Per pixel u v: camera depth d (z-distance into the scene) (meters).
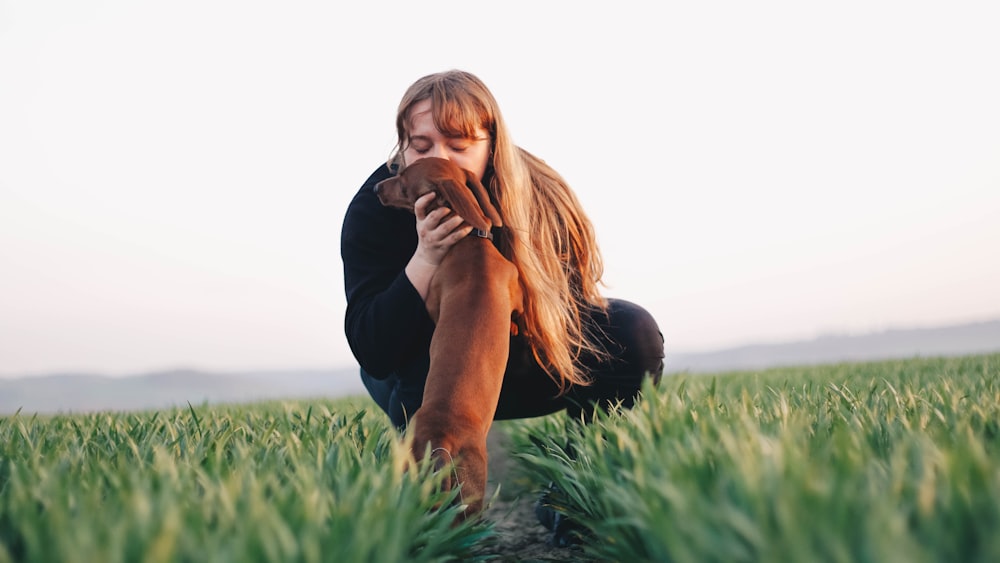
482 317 3.17
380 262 3.80
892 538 1.50
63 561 1.74
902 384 4.91
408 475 2.53
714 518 1.76
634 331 3.99
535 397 4.02
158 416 4.96
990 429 2.75
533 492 4.37
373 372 3.71
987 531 1.60
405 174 3.47
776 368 9.62
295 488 2.26
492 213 3.41
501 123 3.73
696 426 2.77
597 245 4.19
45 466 2.73
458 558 2.59
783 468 1.93
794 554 1.47
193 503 2.17
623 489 2.30
